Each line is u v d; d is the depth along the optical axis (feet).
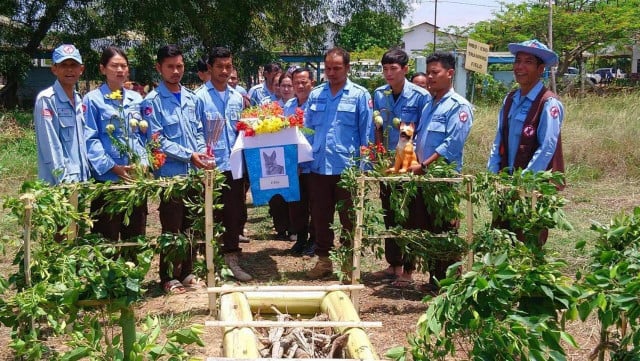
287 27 74.54
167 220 17.70
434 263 17.29
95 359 9.50
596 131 37.93
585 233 24.45
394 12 77.87
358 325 10.76
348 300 12.02
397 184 16.96
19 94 82.58
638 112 41.70
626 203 29.84
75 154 16.61
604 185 33.78
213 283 16.40
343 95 19.02
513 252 10.36
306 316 12.65
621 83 85.87
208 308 16.94
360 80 78.84
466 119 17.79
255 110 19.45
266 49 75.51
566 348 13.98
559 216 14.75
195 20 69.56
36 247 14.20
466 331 8.77
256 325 10.73
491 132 38.27
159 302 17.49
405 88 19.31
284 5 71.51
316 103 19.45
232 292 12.51
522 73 15.57
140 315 16.46
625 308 8.18
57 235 15.70
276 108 19.42
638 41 85.35
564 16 80.69
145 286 18.89
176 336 9.56
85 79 72.02
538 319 8.05
